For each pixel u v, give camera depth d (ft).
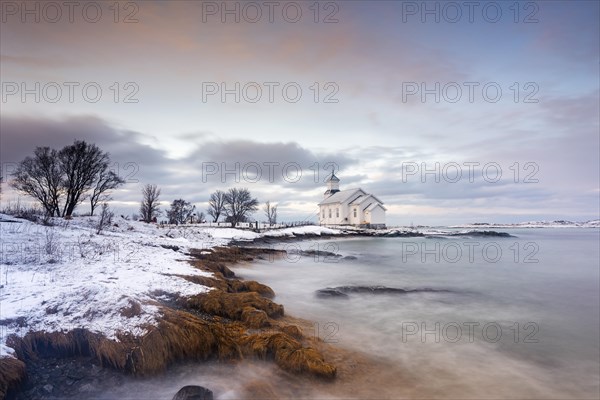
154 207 221.25
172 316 23.82
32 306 24.12
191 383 20.27
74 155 141.18
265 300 35.09
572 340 34.17
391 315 40.45
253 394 19.49
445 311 43.52
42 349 20.99
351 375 23.53
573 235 306.35
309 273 70.85
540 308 47.50
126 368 20.04
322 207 296.30
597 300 52.75
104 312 23.35
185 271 45.37
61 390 18.26
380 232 231.30
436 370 25.93
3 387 16.52
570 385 24.70
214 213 288.51
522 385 24.36
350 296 48.42
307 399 20.08
